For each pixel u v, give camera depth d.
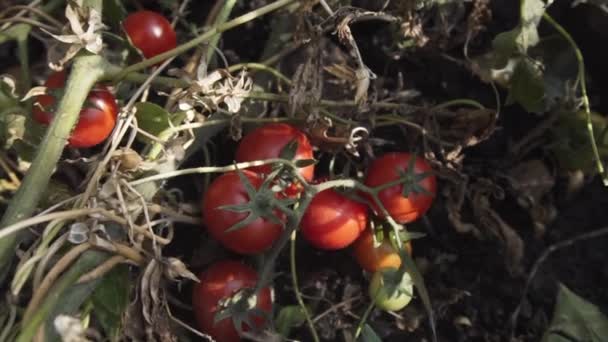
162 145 0.47
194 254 0.50
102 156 0.47
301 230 0.48
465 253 0.53
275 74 0.50
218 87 0.48
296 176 0.45
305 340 0.50
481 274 0.52
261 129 0.48
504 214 0.53
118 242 0.45
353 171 0.52
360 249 0.49
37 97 0.47
